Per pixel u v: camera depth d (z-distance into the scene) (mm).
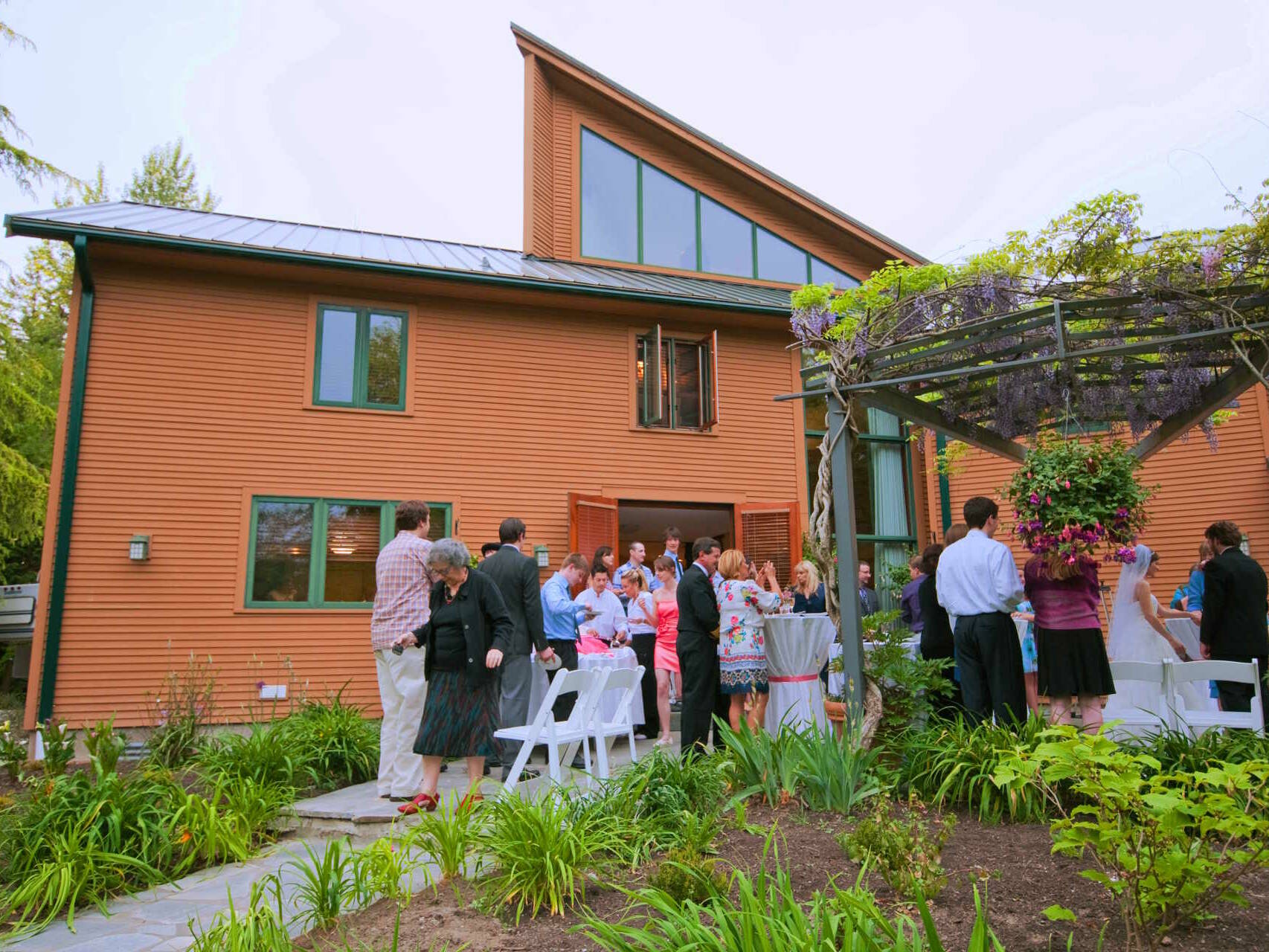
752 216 14812
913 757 4871
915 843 3406
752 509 12281
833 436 6133
